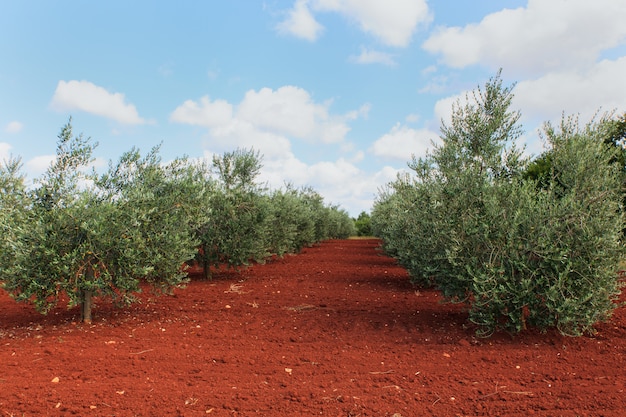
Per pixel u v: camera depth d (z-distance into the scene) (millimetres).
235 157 12922
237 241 11625
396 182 11109
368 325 7336
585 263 6027
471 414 4102
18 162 10594
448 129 8188
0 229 6598
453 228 6949
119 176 7527
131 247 7008
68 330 6914
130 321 7555
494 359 5645
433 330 7039
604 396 4379
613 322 7125
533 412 4074
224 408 4180
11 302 9078
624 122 11055
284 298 9531
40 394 4398
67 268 6496
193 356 5730
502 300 6402
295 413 4086
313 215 22672
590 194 6805
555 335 6566
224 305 8812
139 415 4004
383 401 4359
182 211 7793
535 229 6355
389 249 12672
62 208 6793
